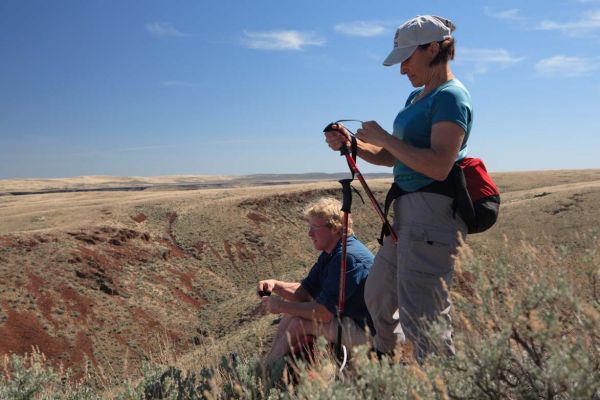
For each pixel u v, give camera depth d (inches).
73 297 2074.3
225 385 113.3
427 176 121.3
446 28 127.9
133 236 2721.5
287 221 3284.9
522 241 79.7
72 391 135.3
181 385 125.2
